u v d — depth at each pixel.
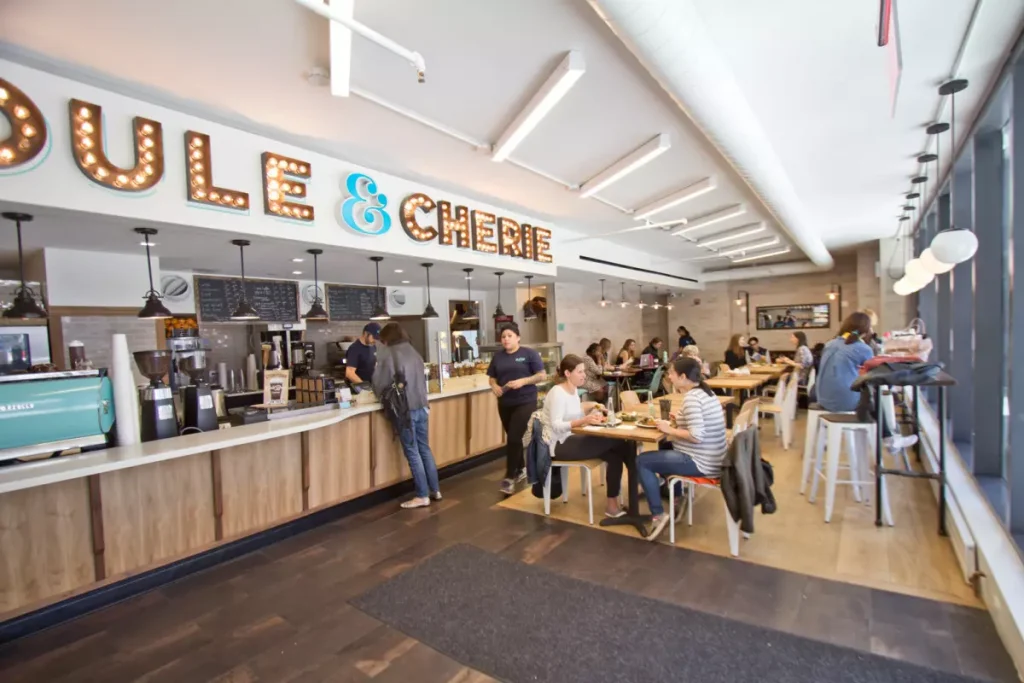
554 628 2.32
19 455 2.52
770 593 2.56
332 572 2.98
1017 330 2.51
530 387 4.35
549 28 2.25
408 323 9.01
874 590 2.55
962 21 2.32
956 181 4.19
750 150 3.33
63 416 2.65
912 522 3.38
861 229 7.61
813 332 11.73
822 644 2.14
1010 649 2.01
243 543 3.30
